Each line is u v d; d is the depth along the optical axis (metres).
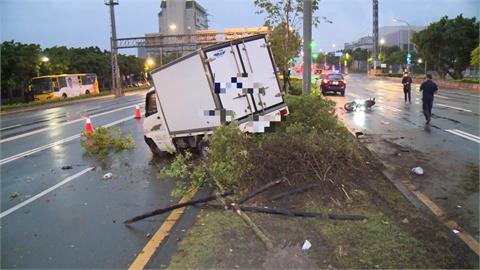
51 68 45.69
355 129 13.03
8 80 37.84
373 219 5.24
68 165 10.17
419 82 47.16
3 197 7.62
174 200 6.84
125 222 5.88
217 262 4.35
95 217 6.23
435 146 10.06
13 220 6.32
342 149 7.05
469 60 40.00
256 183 6.55
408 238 4.68
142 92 58.50
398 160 8.62
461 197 6.22
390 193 6.32
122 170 9.29
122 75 69.12
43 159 11.12
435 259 4.22
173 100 9.24
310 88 11.21
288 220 5.33
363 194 6.14
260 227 5.14
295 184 6.41
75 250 5.06
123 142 12.11
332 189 6.26
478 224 5.16
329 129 8.73
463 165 8.16
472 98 24.02
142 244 5.10
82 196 7.41
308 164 6.52
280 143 6.84
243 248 4.62
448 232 4.88
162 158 10.33
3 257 4.97
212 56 8.51
